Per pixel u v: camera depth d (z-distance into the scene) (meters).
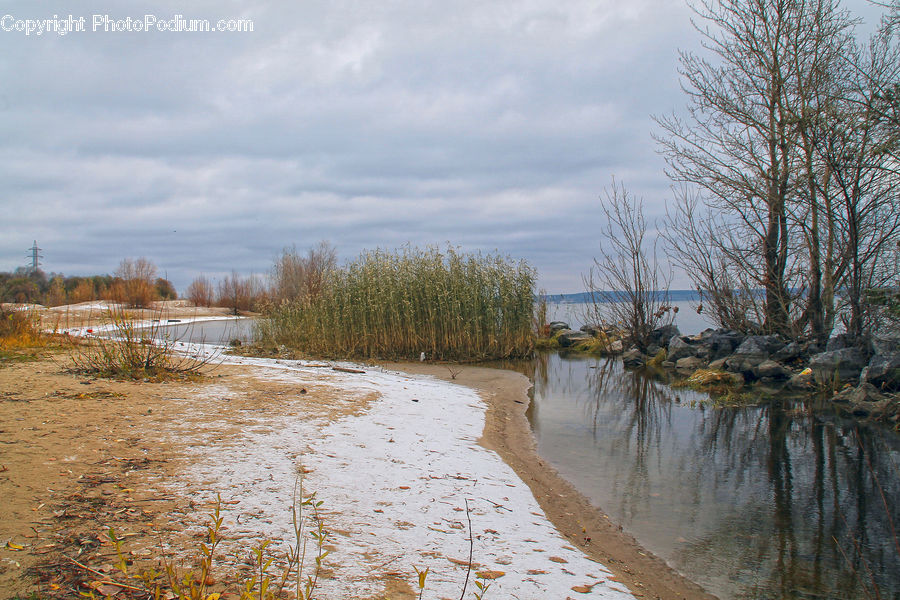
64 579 3.05
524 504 5.32
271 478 4.93
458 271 17.41
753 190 14.43
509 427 8.68
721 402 11.27
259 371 11.01
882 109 10.27
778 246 15.26
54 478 4.47
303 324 17.78
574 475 6.65
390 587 3.38
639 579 4.16
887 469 7.10
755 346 13.91
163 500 4.27
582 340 21.52
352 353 16.25
